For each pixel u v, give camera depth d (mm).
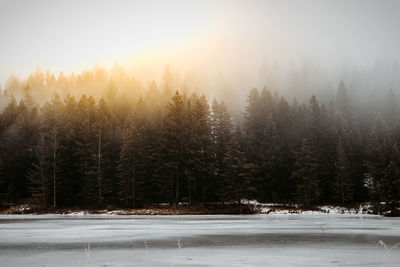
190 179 56094
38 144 59719
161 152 57031
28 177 59219
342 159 60000
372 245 15078
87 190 58000
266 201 61719
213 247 14672
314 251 13328
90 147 60000
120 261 11367
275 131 65750
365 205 57906
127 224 29406
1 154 62125
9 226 27516
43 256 12562
